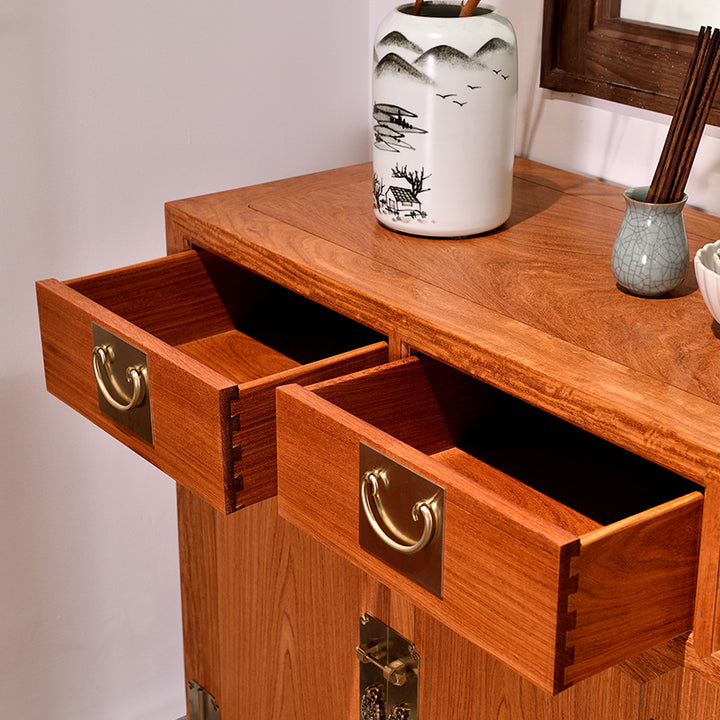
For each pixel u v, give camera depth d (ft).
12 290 4.82
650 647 2.63
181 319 4.16
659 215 3.10
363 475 2.79
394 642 3.72
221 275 4.20
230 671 4.77
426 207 3.60
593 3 4.09
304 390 3.01
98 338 3.54
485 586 2.52
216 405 3.08
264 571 4.31
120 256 5.03
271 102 5.10
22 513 5.20
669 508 2.48
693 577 2.63
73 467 5.26
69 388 3.80
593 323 3.05
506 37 3.47
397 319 3.15
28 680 5.52
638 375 2.75
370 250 3.59
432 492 2.60
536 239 3.68
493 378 2.90
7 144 4.60
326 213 3.97
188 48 4.81
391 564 2.79
